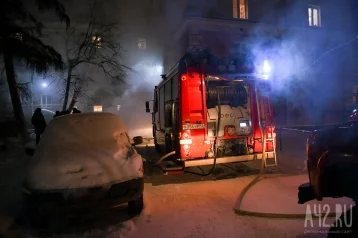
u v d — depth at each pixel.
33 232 4.13
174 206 4.94
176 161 6.96
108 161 4.51
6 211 4.88
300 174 6.61
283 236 3.67
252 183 5.86
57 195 4.00
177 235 3.84
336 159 2.58
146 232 3.97
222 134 6.78
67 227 4.27
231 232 3.85
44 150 4.80
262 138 6.88
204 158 6.64
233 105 7.15
